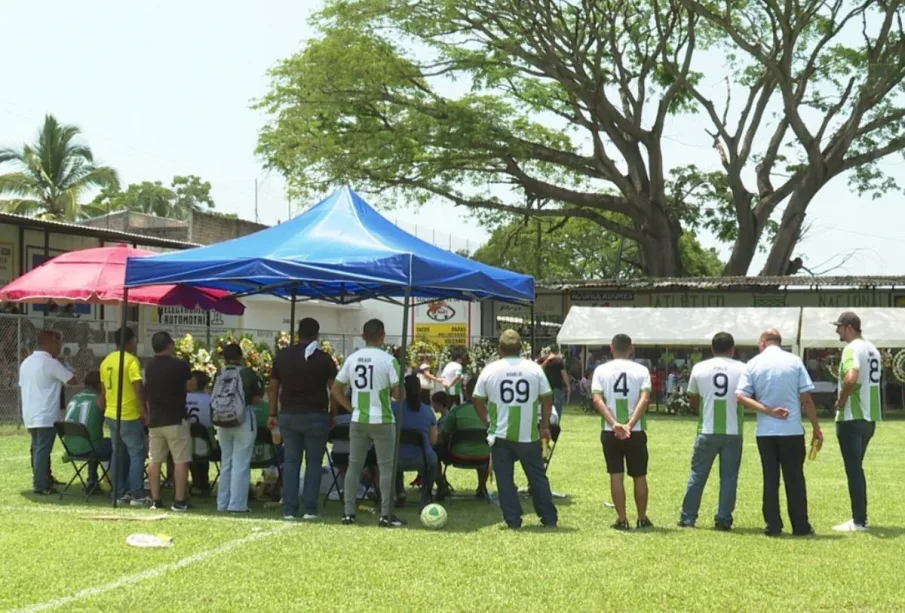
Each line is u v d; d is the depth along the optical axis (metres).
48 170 50.38
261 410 10.32
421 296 13.30
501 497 8.95
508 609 5.92
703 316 28.91
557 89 40.78
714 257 65.75
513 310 34.22
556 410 16.98
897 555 7.61
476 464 10.77
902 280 30.77
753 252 39.94
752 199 42.19
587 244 63.69
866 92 35.16
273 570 6.89
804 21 34.16
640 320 29.09
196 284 12.95
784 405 8.57
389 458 9.08
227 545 7.82
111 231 23.64
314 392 9.30
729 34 35.94
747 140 39.47
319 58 35.28
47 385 10.85
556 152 38.50
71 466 13.45
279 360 9.41
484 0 34.62
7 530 8.37
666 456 15.70
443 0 33.97
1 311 21.58
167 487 11.40
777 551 7.74
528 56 35.31
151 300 14.05
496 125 36.81
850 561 7.37
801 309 28.38
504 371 8.94
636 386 8.82
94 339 23.20
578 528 8.93
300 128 37.38
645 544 8.02
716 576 6.83
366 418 8.97
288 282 12.63
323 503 10.50
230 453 9.76
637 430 8.84
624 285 33.06
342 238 9.97
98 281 14.45
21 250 23.59
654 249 39.81
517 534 8.51
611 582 6.62
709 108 39.25
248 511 9.76
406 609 5.90
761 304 32.88
